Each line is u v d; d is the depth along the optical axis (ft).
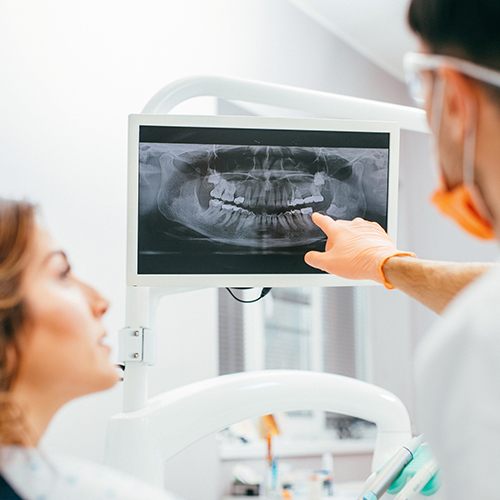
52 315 2.86
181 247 4.13
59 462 2.37
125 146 7.84
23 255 2.84
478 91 2.15
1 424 2.64
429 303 3.26
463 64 2.15
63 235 7.05
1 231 2.85
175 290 4.37
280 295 11.24
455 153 2.26
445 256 12.63
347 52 11.94
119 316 7.57
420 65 2.26
